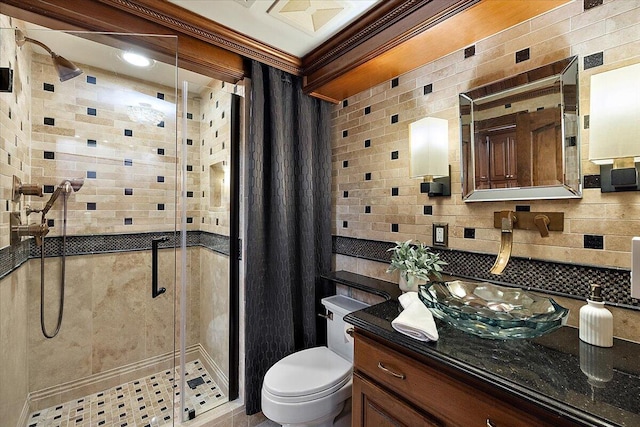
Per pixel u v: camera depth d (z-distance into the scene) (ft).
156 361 6.89
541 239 3.63
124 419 5.52
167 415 5.59
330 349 5.70
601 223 3.18
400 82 5.24
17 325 4.86
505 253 3.72
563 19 3.43
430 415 2.83
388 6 4.18
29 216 5.24
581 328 2.99
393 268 4.61
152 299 6.88
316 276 6.32
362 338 3.59
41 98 5.54
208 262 6.98
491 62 4.06
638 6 2.93
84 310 6.07
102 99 6.18
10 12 3.64
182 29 4.45
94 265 6.20
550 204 3.56
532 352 2.76
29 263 5.37
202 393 6.03
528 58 3.71
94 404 5.90
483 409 2.46
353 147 6.17
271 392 4.27
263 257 5.54
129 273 6.61
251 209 5.34
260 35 4.95
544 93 3.57
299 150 5.95
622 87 2.85
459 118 4.41
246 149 5.65
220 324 6.26
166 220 7.05
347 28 4.73
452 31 3.96
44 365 5.61
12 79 4.26
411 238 5.10
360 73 5.17
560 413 1.99
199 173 7.48
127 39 4.25
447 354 2.72
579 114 3.30
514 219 3.80
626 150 2.82
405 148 5.17
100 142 6.20
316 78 5.62
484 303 3.73
